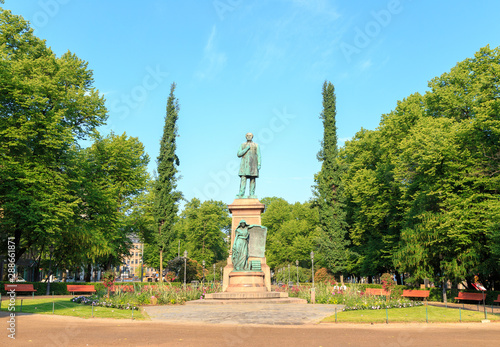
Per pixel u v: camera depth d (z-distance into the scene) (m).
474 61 37.25
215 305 23.72
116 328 13.89
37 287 31.77
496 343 11.23
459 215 28.08
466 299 28.28
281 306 23.00
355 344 10.87
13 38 33.28
